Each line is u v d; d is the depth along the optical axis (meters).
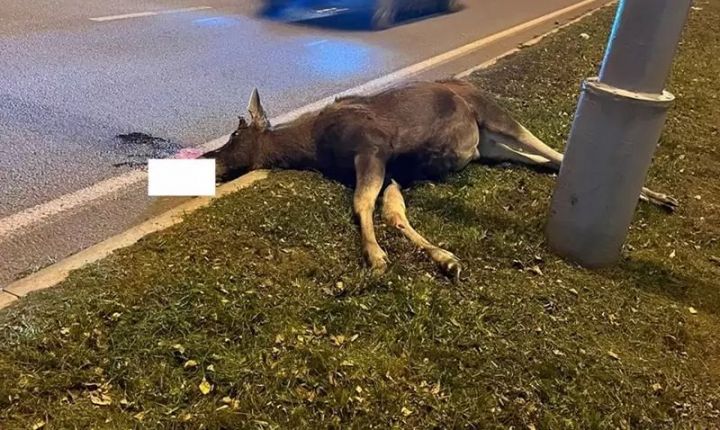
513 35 10.73
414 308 3.17
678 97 7.56
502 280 3.56
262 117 4.61
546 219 4.07
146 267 3.25
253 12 10.30
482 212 4.28
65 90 6.05
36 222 3.90
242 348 2.77
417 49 9.13
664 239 4.31
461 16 12.16
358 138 4.33
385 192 4.24
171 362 2.65
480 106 5.02
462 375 2.80
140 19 9.04
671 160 5.62
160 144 5.15
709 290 3.79
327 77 7.34
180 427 2.38
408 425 2.53
